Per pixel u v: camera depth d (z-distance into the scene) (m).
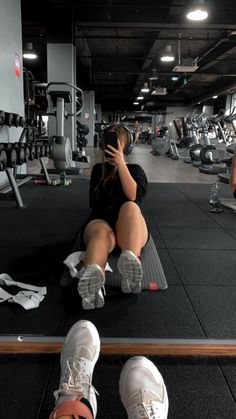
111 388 1.13
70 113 6.62
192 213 3.42
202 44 9.88
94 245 1.58
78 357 1.08
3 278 1.83
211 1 6.54
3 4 4.45
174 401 1.08
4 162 3.34
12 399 1.09
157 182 5.52
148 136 23.83
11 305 1.61
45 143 5.96
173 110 21.77
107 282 1.79
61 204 3.73
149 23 6.84
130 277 1.58
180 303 1.65
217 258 2.24
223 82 14.57
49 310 1.57
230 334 1.40
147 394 0.95
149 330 1.42
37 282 1.85
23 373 1.20
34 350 1.29
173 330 1.42
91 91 15.71
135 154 13.20
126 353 1.28
